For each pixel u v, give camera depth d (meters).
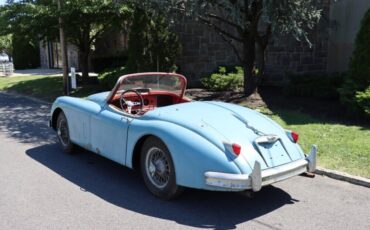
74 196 4.95
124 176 5.68
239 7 9.05
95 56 24.06
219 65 14.80
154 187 4.89
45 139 8.00
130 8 13.09
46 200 4.83
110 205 4.68
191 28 14.31
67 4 13.05
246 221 4.28
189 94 12.34
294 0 8.62
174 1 9.47
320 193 5.04
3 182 5.45
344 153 6.33
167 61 13.60
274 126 4.92
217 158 4.20
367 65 8.98
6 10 14.16
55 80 18.31
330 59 14.12
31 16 13.63
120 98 6.01
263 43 10.98
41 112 11.37
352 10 12.98
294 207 4.62
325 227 4.14
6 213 4.48
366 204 4.71
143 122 5.00
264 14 8.47
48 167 6.11
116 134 5.38
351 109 8.79
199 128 4.50
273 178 4.32
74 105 6.37
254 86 11.40
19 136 8.31
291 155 4.63
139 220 4.30
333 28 13.08
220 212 4.50
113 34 22.66
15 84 18.36
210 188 4.22
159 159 4.81
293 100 10.95
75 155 6.75
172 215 4.41
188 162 4.34
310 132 7.60
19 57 29.58
